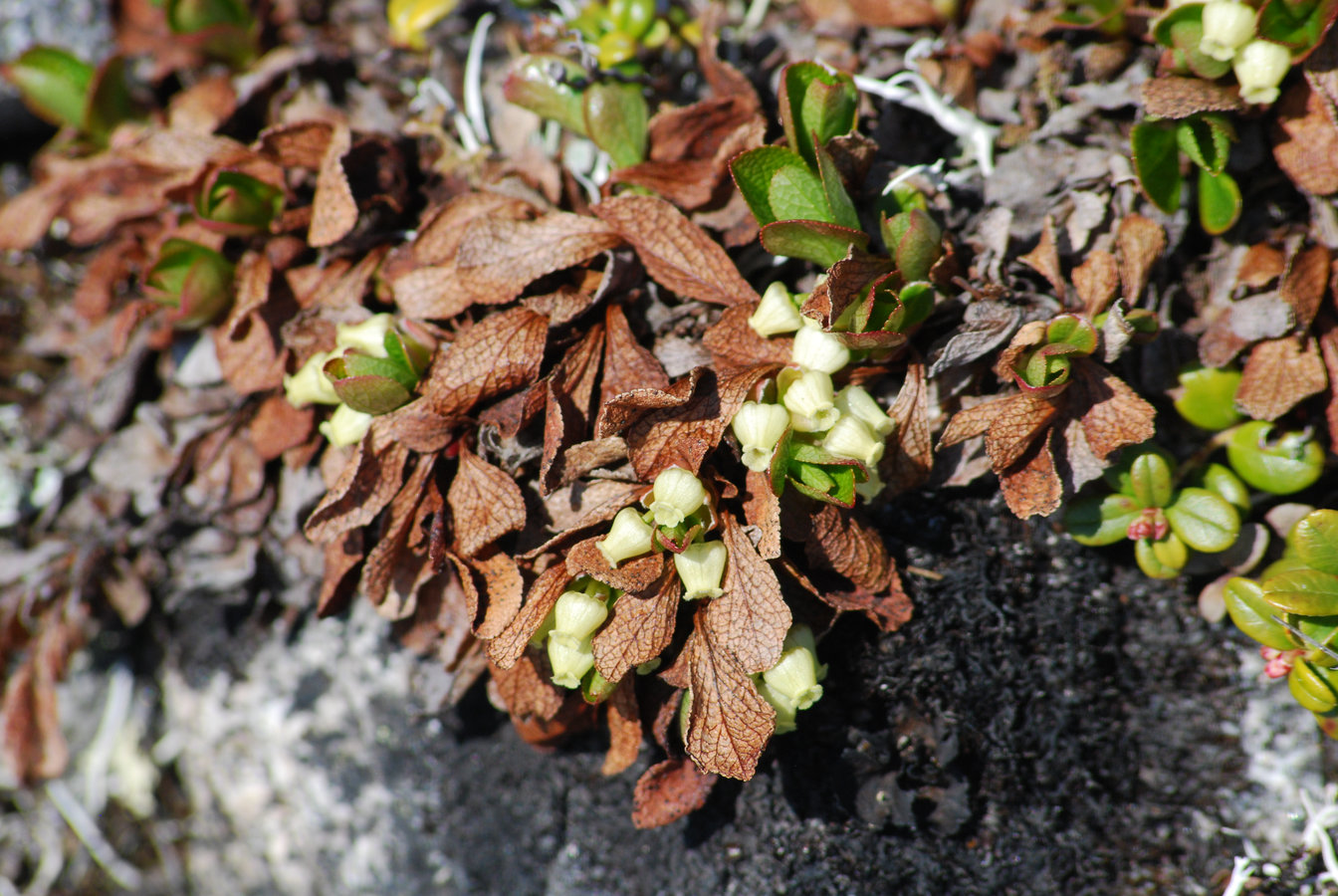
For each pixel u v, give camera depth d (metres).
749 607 0.36
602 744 0.38
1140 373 0.37
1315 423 0.37
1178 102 0.36
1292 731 0.37
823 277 0.36
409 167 0.39
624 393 0.36
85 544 0.40
